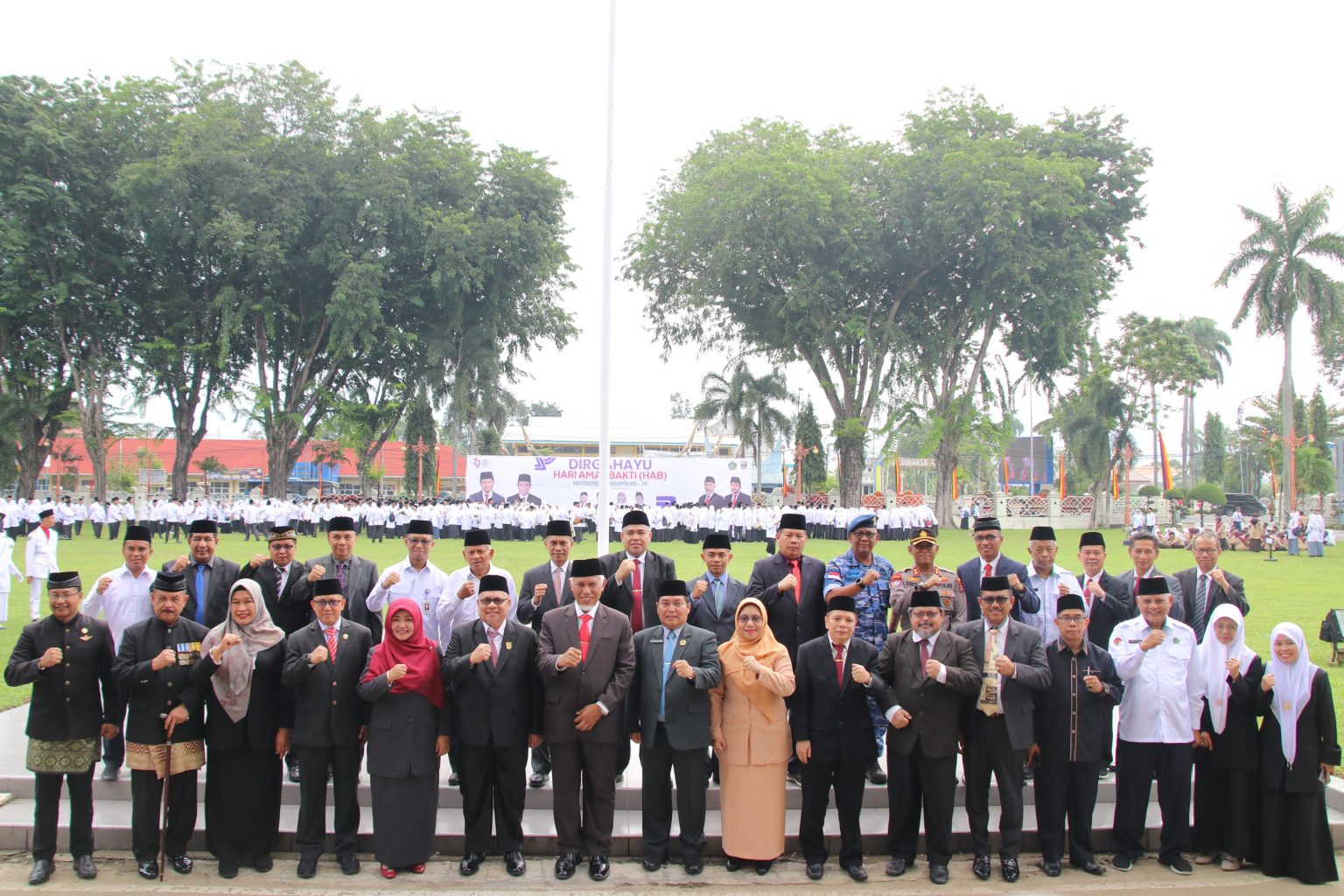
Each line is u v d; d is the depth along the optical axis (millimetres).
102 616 7312
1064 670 6152
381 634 7305
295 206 33938
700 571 19844
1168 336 40844
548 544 7195
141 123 34344
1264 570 22141
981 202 32688
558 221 40094
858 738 5980
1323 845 5930
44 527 13398
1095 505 42156
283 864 6172
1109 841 6516
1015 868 5973
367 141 35312
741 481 34781
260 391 35625
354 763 6070
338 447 44250
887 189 35125
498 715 5984
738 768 6055
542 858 6332
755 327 38906
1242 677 6145
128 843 6379
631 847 6367
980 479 68625
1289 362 36062
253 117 34469
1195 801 6477
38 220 32938
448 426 45594
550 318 43219
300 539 29672
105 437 39656
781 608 6977
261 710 6023
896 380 37969
